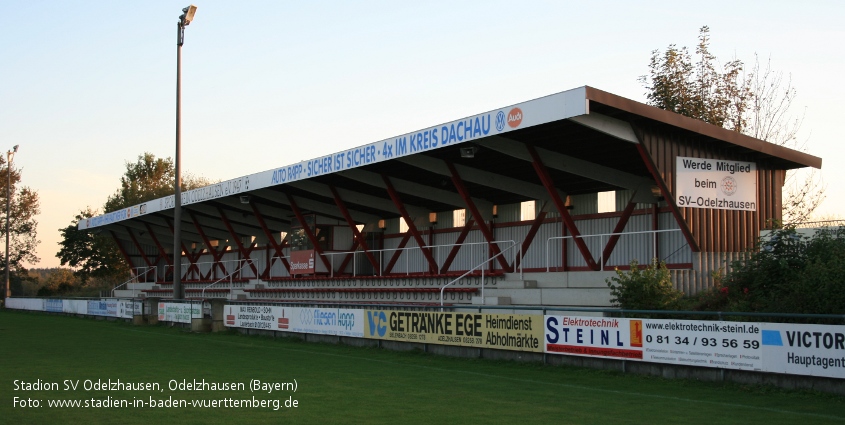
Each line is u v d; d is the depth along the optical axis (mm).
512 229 32125
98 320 41375
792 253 18469
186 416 11023
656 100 42094
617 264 26984
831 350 12281
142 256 59500
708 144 21656
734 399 12453
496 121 21031
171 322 33844
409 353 20125
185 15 35188
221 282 48719
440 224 36375
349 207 39594
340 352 21031
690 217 21031
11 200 89375
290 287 41281
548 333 16969
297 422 10531
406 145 24938
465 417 10930
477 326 18625
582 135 22344
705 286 20969
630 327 15320
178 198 35406
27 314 51281
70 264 80312
